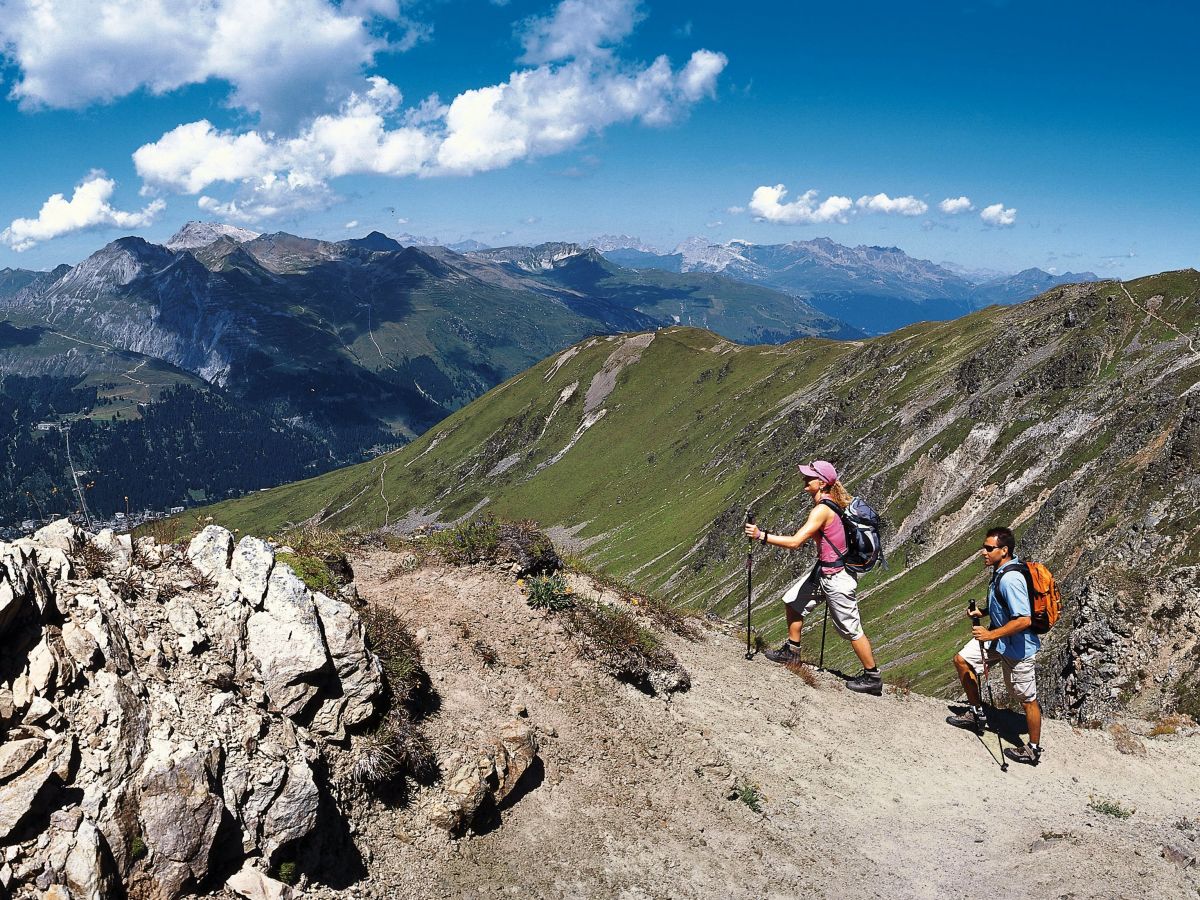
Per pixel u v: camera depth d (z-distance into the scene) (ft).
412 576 47.93
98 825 20.67
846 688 51.52
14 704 21.39
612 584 57.41
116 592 27.25
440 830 29.66
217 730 24.97
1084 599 168.35
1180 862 36.73
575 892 29.32
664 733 41.16
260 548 31.86
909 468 504.02
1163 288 486.79
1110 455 364.17
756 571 504.43
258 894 22.67
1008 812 40.34
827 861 34.78
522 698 38.68
